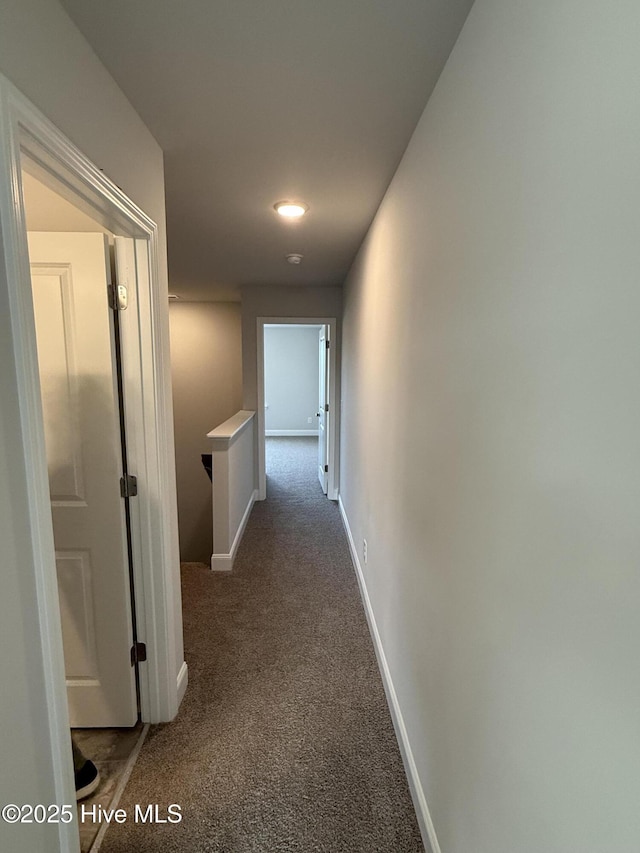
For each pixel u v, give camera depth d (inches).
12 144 31.8
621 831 20.3
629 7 19.4
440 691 46.9
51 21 37.5
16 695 32.3
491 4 34.7
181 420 229.1
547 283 26.5
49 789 36.1
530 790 28.3
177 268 146.7
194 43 43.9
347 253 127.2
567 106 24.3
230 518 128.3
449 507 44.3
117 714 68.2
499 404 33.1
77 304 60.2
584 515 23.0
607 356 21.1
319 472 233.6
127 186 53.9
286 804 56.6
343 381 171.0
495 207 33.9
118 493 63.7
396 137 61.9
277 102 54.1
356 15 40.0
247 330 182.2
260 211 91.9
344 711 73.0
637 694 19.3
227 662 85.6
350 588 115.9
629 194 19.5
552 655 26.0
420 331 56.2
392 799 57.4
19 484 32.4
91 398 61.7
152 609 67.7
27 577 33.3
